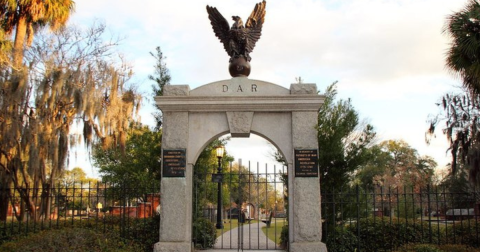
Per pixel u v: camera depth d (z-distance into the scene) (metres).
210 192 21.27
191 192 9.74
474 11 9.95
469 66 10.05
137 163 16.00
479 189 15.23
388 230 10.65
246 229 22.16
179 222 9.48
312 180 9.51
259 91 9.92
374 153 10.81
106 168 23.25
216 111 9.92
